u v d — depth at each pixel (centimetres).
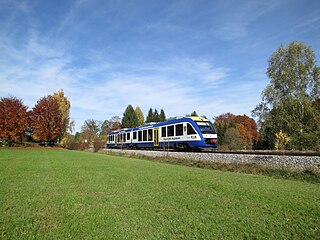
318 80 3203
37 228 535
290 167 1377
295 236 497
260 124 3631
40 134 5781
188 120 2453
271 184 1052
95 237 489
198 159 2034
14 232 513
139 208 681
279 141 2728
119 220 587
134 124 9031
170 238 490
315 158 1281
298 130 3120
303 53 3316
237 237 496
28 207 686
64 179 1148
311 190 931
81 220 583
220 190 911
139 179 1159
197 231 525
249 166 1541
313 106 3195
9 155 2881
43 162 2039
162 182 1080
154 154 2608
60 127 6088
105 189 922
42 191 882
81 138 7912
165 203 734
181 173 1390
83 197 796
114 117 9731
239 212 648
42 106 5881
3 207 682
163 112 10331
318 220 586
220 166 1692
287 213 639
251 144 6681
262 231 523
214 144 2353
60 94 6562
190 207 694
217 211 658
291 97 3316
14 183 1034
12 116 5516
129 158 2733
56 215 620
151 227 545
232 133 6138
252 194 843
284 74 3381
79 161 2184
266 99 3550
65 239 481
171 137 2667
